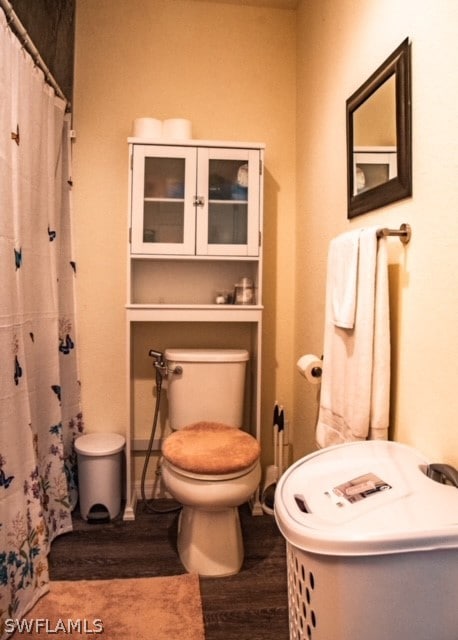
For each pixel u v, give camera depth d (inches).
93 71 82.4
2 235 50.2
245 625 52.4
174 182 77.1
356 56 56.8
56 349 70.2
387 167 47.1
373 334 44.2
